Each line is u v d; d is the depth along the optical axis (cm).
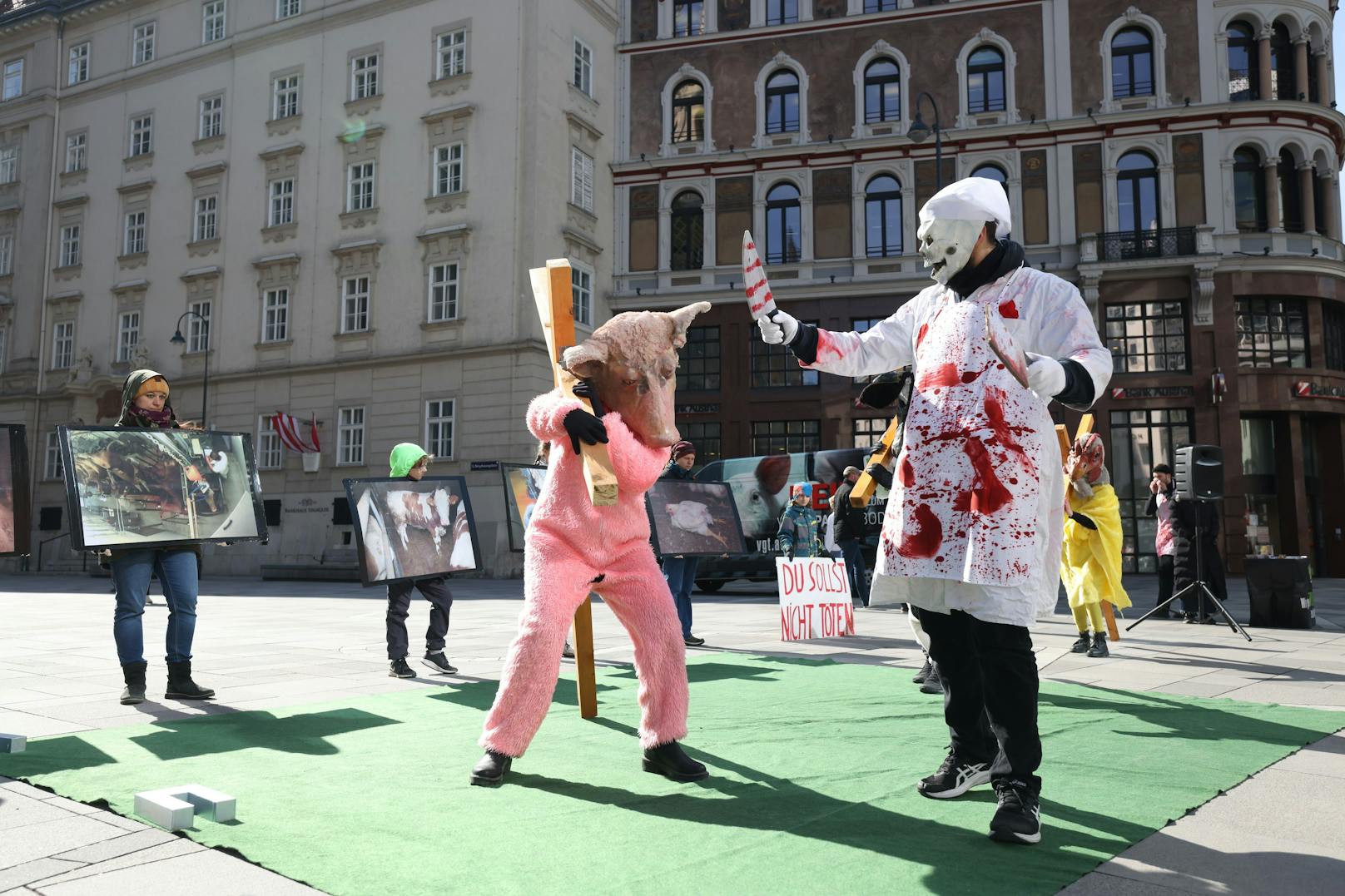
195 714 466
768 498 1695
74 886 231
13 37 3484
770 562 1683
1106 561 716
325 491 2705
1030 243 2514
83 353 3198
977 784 319
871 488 425
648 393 339
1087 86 2519
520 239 2519
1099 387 276
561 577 337
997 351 250
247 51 3008
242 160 2970
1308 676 610
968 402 290
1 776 338
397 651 607
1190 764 365
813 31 2720
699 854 256
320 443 2734
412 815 291
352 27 2827
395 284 2677
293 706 486
